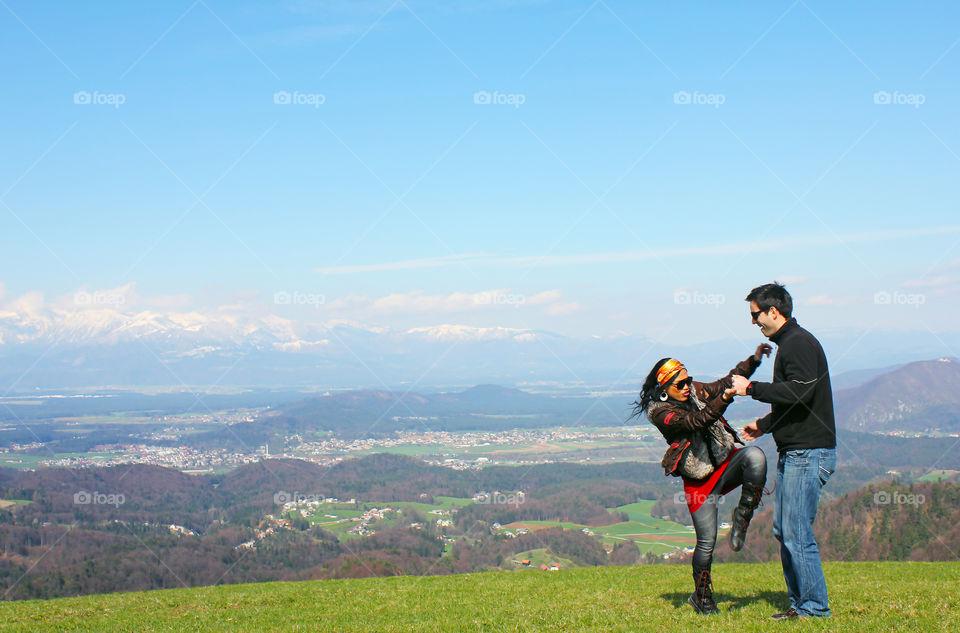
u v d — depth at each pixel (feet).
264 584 49.73
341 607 34.40
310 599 38.60
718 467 23.44
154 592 45.93
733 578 38.11
